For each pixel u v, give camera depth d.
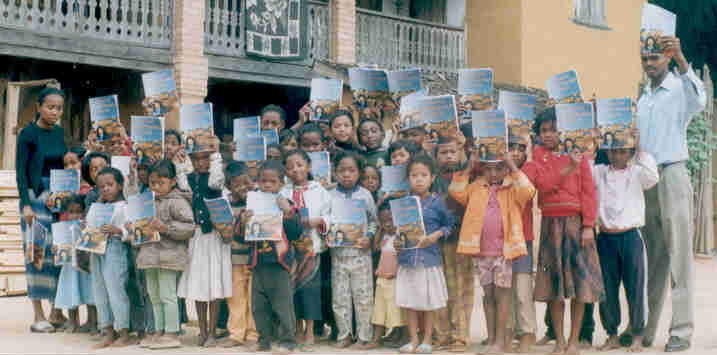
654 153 6.46
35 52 11.23
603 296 5.95
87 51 11.68
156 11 12.48
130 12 13.46
